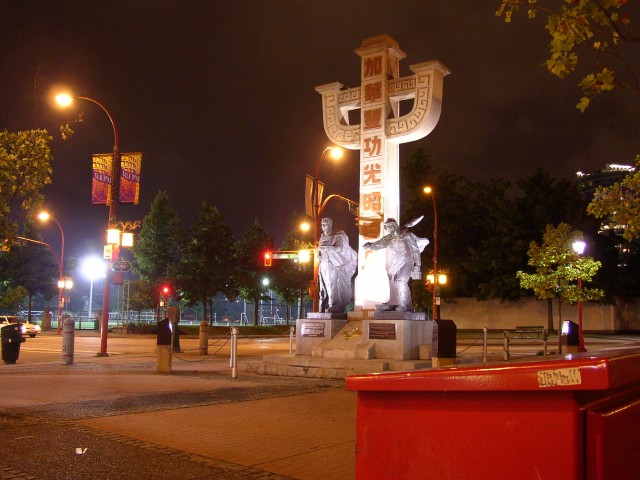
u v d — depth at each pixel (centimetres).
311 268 6359
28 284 6306
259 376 1680
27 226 6378
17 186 1237
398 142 1903
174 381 1475
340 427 909
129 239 2564
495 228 5138
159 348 1777
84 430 852
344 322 1836
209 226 5669
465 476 226
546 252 3562
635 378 211
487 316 5419
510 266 4981
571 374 200
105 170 2500
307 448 776
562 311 5138
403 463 243
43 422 905
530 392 211
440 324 1405
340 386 1427
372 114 1895
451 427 231
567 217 5019
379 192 1862
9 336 2216
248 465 692
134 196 2509
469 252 5434
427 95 1827
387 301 1792
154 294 5556
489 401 222
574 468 201
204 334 2794
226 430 878
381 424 252
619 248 5128
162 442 795
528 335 4466
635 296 5112
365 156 1894
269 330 5734
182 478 634
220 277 5622
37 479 621
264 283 6312
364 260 1869
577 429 202
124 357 2583
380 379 249
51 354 2772
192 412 1016
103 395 1195
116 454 725
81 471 652
